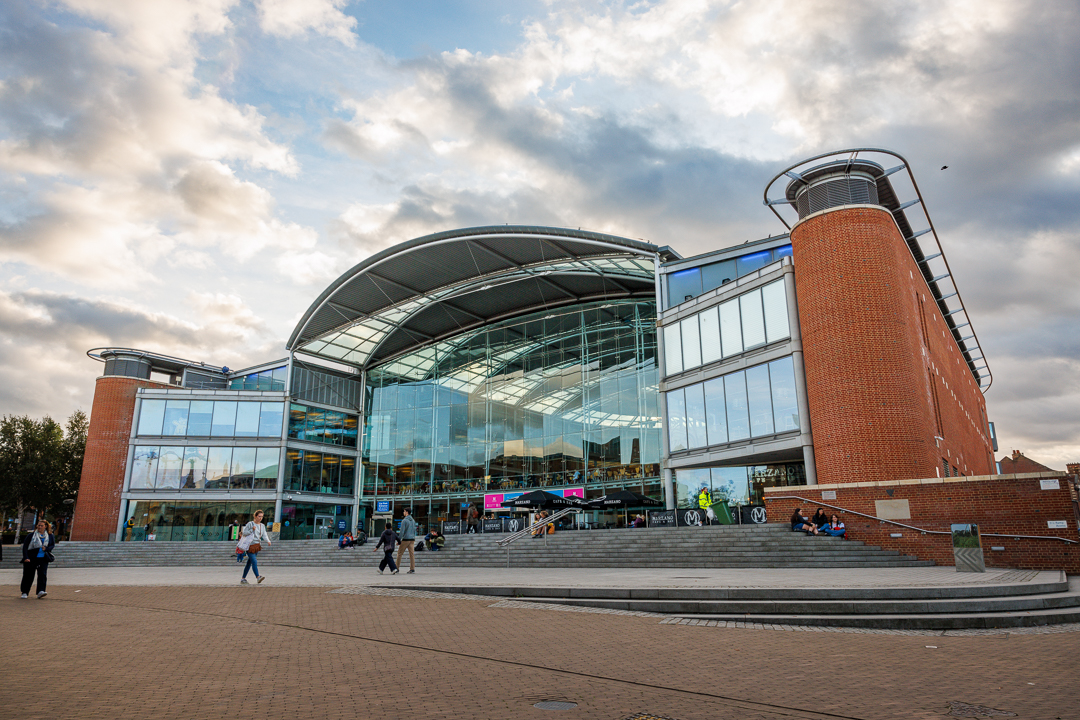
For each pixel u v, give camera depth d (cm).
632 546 2214
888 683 648
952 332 4303
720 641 866
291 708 550
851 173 2620
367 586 1489
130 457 4469
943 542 1864
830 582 1259
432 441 4750
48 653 780
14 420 5284
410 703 568
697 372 3188
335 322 4550
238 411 4622
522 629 954
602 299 4300
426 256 3878
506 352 4612
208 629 957
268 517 4491
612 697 594
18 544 4175
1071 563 1683
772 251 3212
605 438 4012
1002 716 538
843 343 2439
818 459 2486
